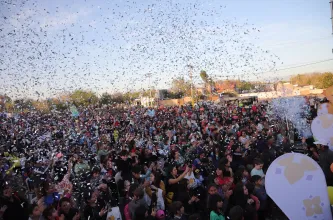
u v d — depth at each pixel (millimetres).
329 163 6977
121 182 6629
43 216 4574
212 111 23188
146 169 7414
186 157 8758
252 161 7949
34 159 8883
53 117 17734
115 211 5340
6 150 10586
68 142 11750
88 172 7586
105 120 19453
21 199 5605
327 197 3658
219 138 11766
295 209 3672
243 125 15688
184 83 33312
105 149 10406
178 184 6430
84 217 5398
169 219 5383
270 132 12219
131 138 12281
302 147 11562
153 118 20406
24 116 16734
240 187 5727
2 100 16203
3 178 7188
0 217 5027
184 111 23531
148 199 5738
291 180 3688
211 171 8156
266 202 6230
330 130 8039
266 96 33281
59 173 7840
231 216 4512
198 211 6457
